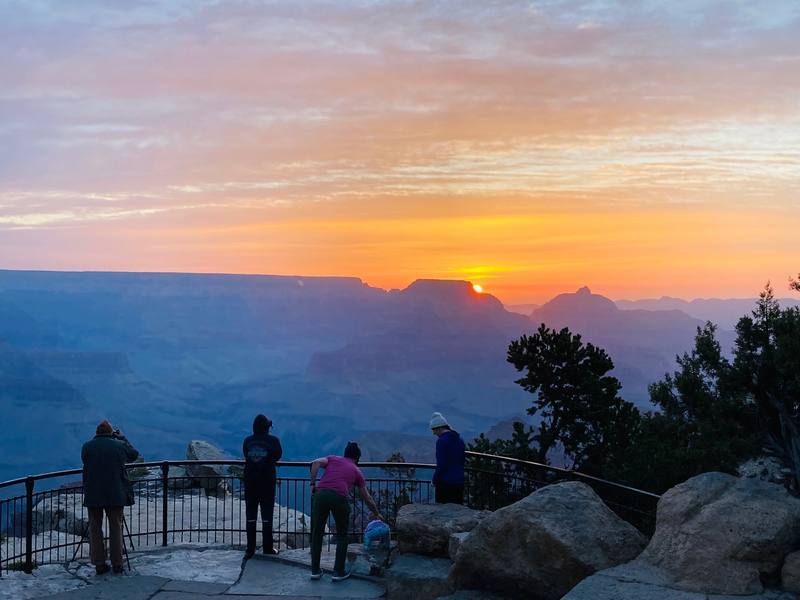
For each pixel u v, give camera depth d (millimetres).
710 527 9477
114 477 12125
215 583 11789
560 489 10844
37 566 12891
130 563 12953
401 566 11539
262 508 13141
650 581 9227
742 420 23828
